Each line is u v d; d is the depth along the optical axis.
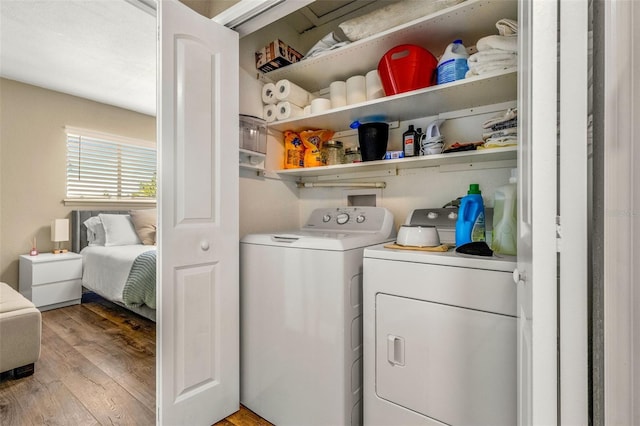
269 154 2.01
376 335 1.24
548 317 0.46
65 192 3.76
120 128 4.19
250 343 1.59
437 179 1.75
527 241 0.59
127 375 1.98
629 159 0.41
